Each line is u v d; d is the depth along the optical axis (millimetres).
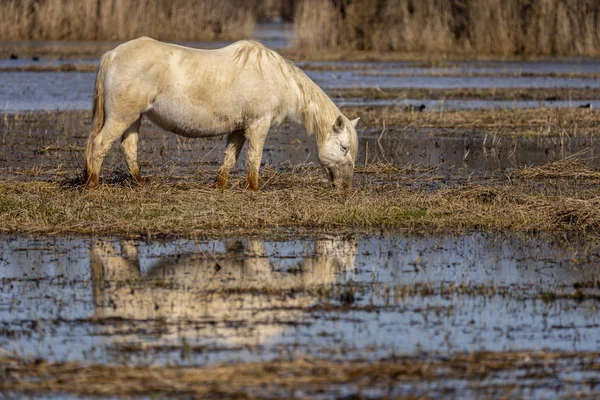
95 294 29109
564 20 134250
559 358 24484
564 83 101750
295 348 24766
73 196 40688
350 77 104125
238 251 34375
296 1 164000
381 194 43719
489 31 135375
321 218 38500
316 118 42969
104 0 138625
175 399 21703
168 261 32906
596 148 61375
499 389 22562
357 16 139375
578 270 32781
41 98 82188
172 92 40062
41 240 35656
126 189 41812
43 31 138875
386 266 32844
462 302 29016
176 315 27141
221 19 151250
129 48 39812
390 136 65375
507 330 26609
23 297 28828
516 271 32531
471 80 103625
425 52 135625
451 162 55656
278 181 46312
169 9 144000
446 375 23312
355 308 28141
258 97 41406
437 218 39281
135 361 23781
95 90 40688
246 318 27000
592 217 39188
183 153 57312
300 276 31312
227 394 21875
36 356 24109
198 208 39156
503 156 58062
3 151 56438
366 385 22562
